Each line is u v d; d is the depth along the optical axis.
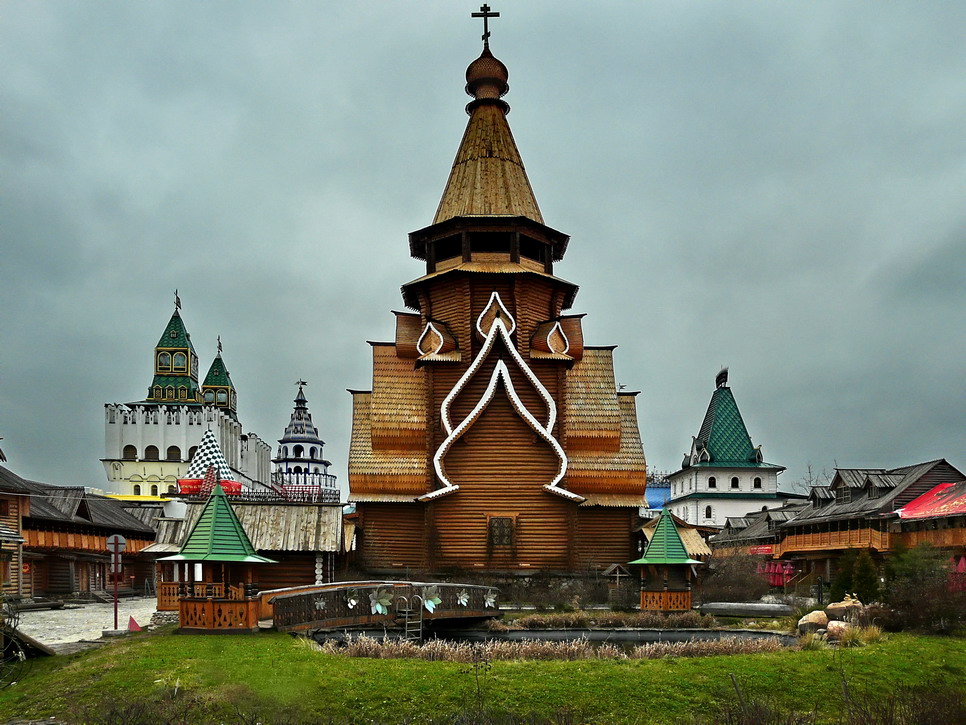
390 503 47.12
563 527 46.22
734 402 122.75
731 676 18.75
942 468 58.88
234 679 19.17
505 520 46.12
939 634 28.64
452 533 46.16
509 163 53.59
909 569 39.25
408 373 50.72
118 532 57.75
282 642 22.91
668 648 24.39
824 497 68.38
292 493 47.91
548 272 53.59
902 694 20.11
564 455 46.47
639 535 47.78
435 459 46.50
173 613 30.33
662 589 34.19
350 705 18.44
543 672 20.81
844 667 22.62
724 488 118.81
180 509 67.75
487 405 47.03
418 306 56.19
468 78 55.66
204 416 120.69
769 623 33.03
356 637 26.92
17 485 44.25
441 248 53.84
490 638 30.58
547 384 49.34
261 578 40.19
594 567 47.41
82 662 21.59
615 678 20.66
